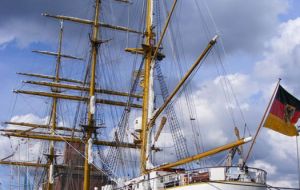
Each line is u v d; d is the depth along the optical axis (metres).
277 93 31.95
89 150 48.50
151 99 43.12
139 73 49.16
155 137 41.66
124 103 62.22
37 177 81.31
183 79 36.56
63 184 73.25
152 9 48.03
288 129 31.95
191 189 31.59
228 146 30.19
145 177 38.44
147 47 46.78
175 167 38.25
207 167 31.94
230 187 30.64
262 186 31.34
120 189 42.09
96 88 55.59
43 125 78.69
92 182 67.81
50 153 78.00
